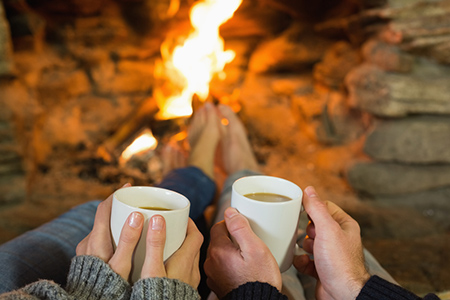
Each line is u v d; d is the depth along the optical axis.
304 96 2.33
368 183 1.84
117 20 2.28
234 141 1.38
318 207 0.56
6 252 0.64
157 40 2.49
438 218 1.74
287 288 0.73
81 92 2.30
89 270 0.50
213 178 1.23
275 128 2.36
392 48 1.77
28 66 2.00
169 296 0.48
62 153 2.12
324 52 2.40
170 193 0.56
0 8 1.66
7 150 1.69
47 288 0.47
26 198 1.74
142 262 0.51
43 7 2.08
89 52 2.27
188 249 0.53
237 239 0.54
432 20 1.69
